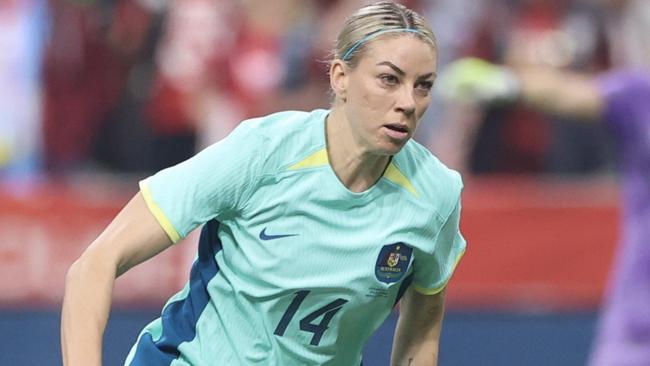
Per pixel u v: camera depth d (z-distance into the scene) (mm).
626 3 30375
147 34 28906
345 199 12469
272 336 12828
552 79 18906
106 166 29203
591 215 24672
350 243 12562
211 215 12461
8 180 28500
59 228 24188
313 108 27734
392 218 12688
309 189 12445
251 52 27984
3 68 28953
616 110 19141
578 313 24688
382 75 12086
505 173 29047
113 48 29172
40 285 24203
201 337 12961
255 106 27875
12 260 24141
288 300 12656
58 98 29156
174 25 28594
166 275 24250
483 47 29500
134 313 24172
